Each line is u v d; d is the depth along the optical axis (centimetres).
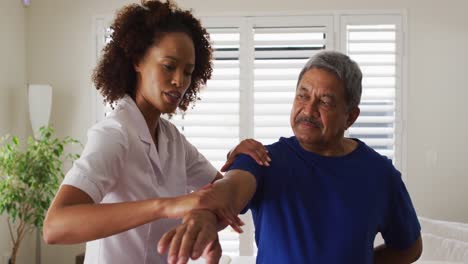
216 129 378
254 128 374
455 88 364
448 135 366
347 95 106
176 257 71
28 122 392
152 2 121
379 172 110
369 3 367
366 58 369
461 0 362
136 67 121
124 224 88
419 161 367
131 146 115
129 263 119
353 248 101
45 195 362
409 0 364
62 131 386
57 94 386
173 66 115
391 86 366
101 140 109
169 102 117
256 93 375
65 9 384
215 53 373
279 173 105
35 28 387
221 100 373
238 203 92
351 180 105
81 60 384
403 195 114
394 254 120
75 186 99
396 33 364
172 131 137
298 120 107
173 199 85
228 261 239
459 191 365
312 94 106
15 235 379
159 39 115
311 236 101
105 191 107
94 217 89
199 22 131
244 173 100
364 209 104
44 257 385
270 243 102
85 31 384
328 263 99
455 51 364
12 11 368
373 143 367
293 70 372
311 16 368
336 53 108
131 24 117
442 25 364
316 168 106
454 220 365
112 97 128
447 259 228
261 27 373
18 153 340
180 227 75
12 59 368
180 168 134
